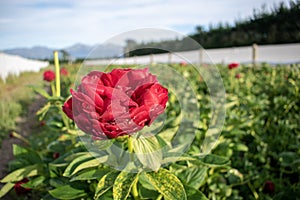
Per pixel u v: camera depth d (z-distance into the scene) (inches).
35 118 266.1
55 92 84.8
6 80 561.9
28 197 107.8
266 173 108.7
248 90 192.4
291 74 205.8
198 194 45.6
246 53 503.2
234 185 100.7
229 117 111.3
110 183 38.7
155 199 45.4
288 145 131.3
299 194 98.1
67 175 43.4
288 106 158.9
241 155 135.5
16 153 68.1
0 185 130.6
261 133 139.6
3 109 247.9
